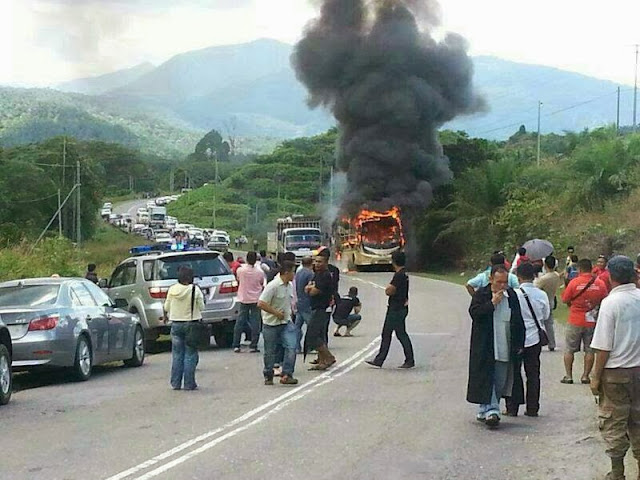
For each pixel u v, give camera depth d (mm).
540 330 11000
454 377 14164
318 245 54438
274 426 10289
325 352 15344
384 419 10727
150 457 8664
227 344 19625
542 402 11953
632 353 7445
